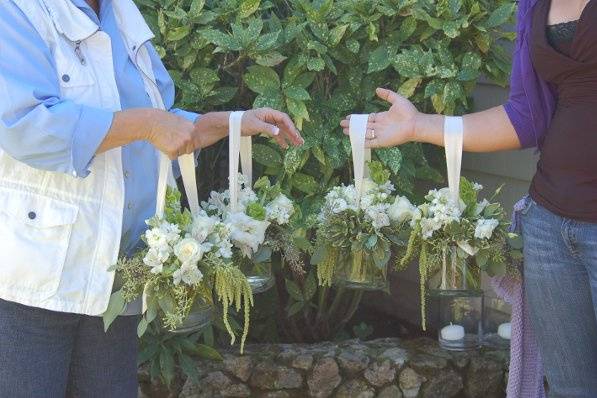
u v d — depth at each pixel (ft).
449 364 12.92
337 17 12.39
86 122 7.22
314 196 12.66
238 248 8.18
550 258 8.14
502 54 12.59
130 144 7.91
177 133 7.48
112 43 7.97
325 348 13.20
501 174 13.84
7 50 7.15
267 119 8.87
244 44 11.80
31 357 7.64
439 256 8.46
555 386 8.57
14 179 7.45
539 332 8.53
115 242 7.65
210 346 12.84
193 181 8.23
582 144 7.75
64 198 7.51
